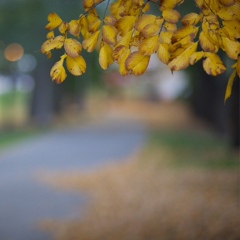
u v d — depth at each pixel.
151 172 15.65
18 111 48.62
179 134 29.23
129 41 2.67
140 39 2.71
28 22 22.66
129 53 2.66
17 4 22.05
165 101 69.81
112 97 65.31
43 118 37.38
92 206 11.36
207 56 2.50
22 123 37.03
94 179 14.86
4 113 46.78
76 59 2.72
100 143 25.50
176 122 39.97
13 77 43.47
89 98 60.62
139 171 15.98
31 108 37.78
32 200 12.06
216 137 26.30
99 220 10.02
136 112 56.25
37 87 37.38
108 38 2.71
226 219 8.66
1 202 11.87
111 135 30.09
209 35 2.50
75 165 17.86
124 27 2.68
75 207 11.32
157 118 46.53
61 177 15.34
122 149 22.67
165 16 2.56
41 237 8.96
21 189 13.45
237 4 2.55
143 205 11.05
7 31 23.62
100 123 40.53
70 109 47.41
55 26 2.81
